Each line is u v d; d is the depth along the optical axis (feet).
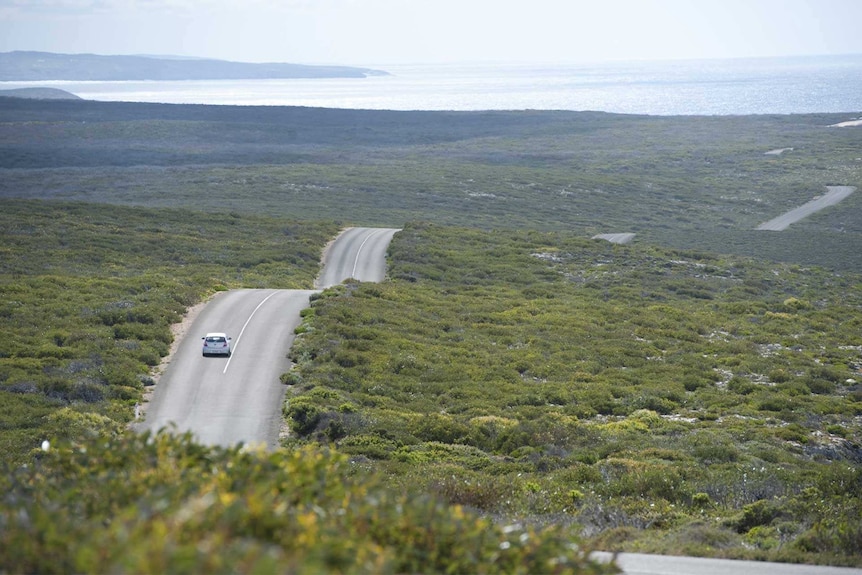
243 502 26.53
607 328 263.29
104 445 36.17
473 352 219.82
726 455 124.36
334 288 282.97
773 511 80.12
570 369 209.77
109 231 387.55
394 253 382.63
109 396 161.58
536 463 121.39
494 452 133.18
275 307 249.14
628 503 85.97
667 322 271.49
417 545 30.42
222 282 301.84
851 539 67.77
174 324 227.81
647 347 238.27
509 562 30.50
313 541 25.17
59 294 252.62
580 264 387.55
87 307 234.99
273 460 33.65
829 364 229.04
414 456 123.54
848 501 84.33
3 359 179.83
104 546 22.25
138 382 171.22
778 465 123.44
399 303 271.90
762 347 250.57
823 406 175.63
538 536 32.12
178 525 22.67
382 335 222.48
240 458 33.73
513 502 83.05
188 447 34.86
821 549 67.41
